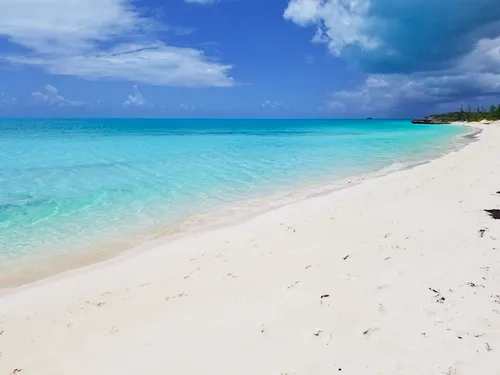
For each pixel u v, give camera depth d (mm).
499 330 4031
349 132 59656
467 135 44344
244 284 5605
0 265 6785
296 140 39781
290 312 4684
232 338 4219
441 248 6438
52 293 5723
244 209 10383
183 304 5121
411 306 4625
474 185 11672
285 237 7707
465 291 4895
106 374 3766
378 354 3785
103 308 5160
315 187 13188
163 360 3916
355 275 5605
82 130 65812
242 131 66688
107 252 7410
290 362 3746
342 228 7996
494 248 6293
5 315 5082
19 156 22719
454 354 3703
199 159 21594
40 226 8945
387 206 9648
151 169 17469
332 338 4094
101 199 11516
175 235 8344
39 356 4137
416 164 18625
